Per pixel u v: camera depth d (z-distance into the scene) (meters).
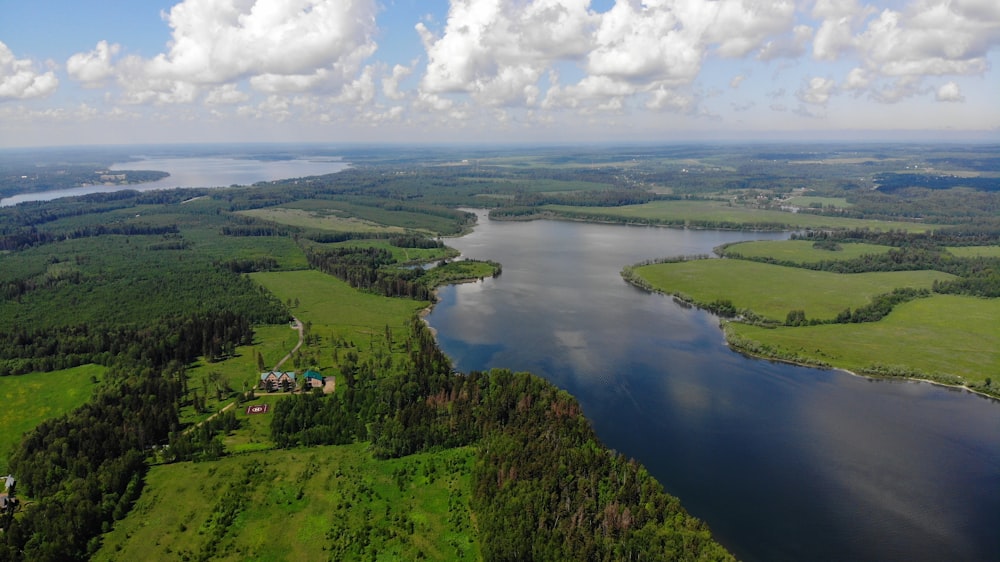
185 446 168.50
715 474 167.88
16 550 125.25
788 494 159.12
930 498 158.25
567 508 139.75
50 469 153.00
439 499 150.12
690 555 124.19
